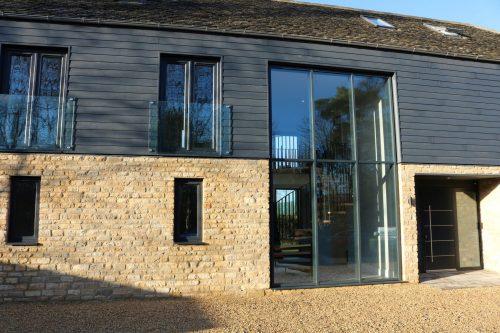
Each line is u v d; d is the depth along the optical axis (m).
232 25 7.92
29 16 6.89
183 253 6.92
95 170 6.79
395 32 9.88
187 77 7.52
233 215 7.21
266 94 7.68
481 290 7.66
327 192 7.95
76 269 6.54
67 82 6.95
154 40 7.36
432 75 8.79
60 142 6.76
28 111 6.73
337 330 5.11
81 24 7.12
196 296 6.85
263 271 7.22
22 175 6.55
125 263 6.70
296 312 5.95
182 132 7.24
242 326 5.22
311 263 7.69
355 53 8.32
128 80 7.16
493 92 9.19
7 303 6.26
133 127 7.05
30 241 6.52
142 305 6.24
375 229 8.15
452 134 8.72
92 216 6.68
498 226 9.62
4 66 6.90
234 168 7.34
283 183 7.71
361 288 7.69
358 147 8.26
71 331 4.93
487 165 8.87
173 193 7.00
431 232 9.97
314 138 7.97
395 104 8.48
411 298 6.95
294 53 7.96
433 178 9.37
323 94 8.20
